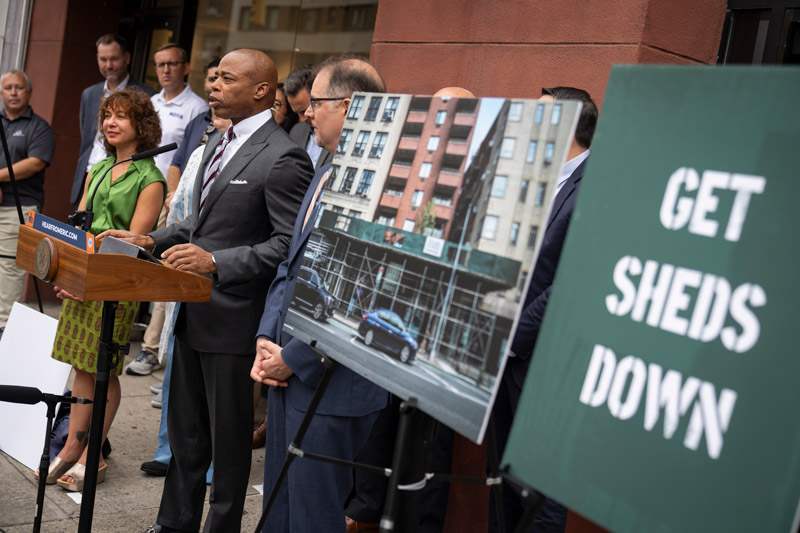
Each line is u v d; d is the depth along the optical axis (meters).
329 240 2.05
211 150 3.10
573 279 1.34
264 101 3.00
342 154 2.14
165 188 3.55
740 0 3.15
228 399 2.84
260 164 2.89
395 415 3.13
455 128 1.74
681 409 1.16
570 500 1.26
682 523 1.12
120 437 4.07
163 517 3.00
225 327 2.83
